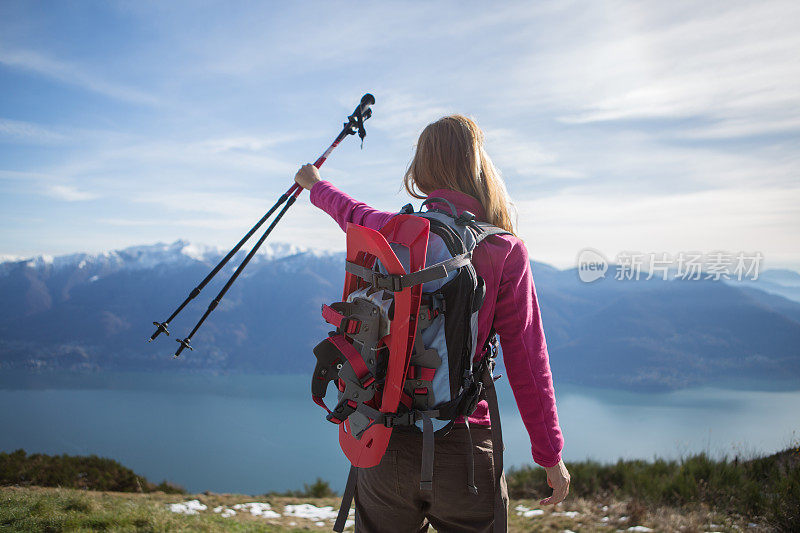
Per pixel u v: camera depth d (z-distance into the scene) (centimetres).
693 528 618
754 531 612
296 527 715
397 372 134
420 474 142
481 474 143
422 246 137
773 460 788
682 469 830
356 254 161
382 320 140
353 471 162
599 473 988
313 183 205
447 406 135
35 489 717
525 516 772
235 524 622
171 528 513
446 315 136
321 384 153
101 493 852
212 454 18450
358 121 236
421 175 168
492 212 163
